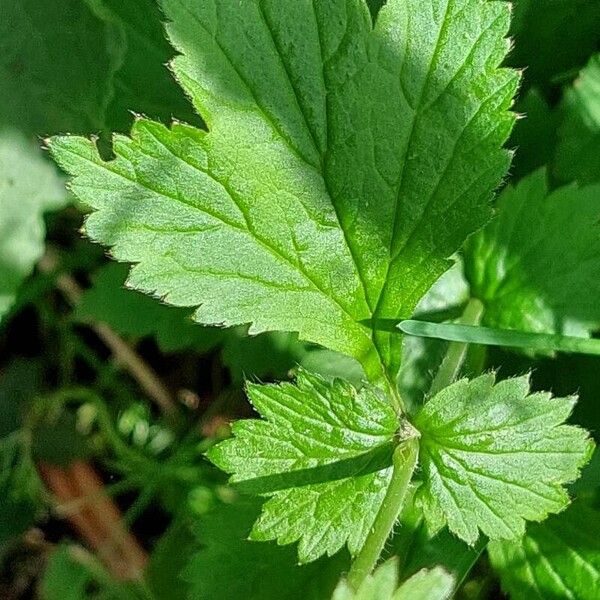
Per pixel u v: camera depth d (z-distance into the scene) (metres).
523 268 0.25
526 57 0.27
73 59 0.28
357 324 0.21
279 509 0.21
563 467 0.21
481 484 0.21
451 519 0.21
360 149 0.21
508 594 0.24
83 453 0.30
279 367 0.26
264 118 0.20
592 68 0.26
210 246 0.21
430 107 0.21
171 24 0.20
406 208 0.21
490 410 0.21
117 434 0.30
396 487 0.21
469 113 0.21
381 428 0.21
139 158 0.20
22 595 0.30
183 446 0.29
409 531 0.24
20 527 0.29
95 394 0.30
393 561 0.20
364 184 0.21
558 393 0.25
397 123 0.21
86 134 0.28
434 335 0.22
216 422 0.29
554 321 0.24
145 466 0.29
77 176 0.20
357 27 0.21
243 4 0.20
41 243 0.29
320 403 0.21
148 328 0.27
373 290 0.21
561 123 0.26
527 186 0.25
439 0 0.21
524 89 0.27
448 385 0.22
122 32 0.27
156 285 0.21
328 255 0.21
